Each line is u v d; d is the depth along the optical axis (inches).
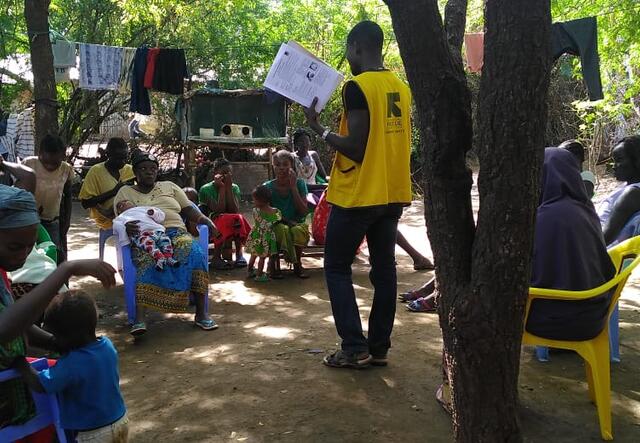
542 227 123.2
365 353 149.3
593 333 118.6
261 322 189.0
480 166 80.7
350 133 137.3
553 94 490.9
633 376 147.4
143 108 332.2
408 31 82.6
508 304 81.7
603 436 117.7
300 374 147.2
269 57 587.2
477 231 82.5
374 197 138.5
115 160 225.8
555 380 145.4
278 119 446.9
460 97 82.9
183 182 492.4
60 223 215.6
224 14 566.6
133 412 129.3
